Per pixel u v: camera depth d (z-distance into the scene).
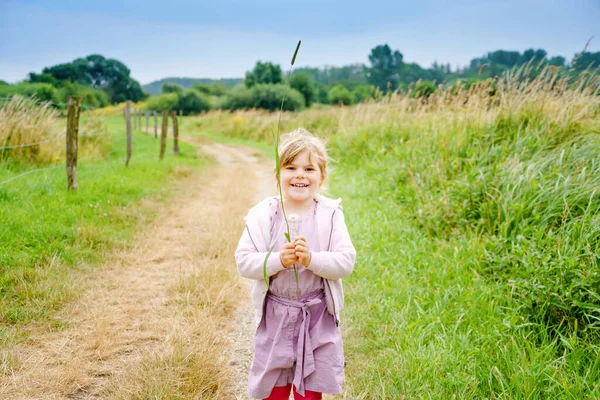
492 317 3.09
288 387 2.07
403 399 2.45
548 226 4.08
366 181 7.86
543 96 6.45
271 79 66.62
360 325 3.31
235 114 30.97
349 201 6.77
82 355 2.94
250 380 2.06
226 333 3.35
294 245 1.91
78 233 4.91
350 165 9.51
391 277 3.99
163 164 10.97
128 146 10.05
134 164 10.25
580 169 4.64
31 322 3.29
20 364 2.80
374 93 12.09
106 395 2.56
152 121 40.97
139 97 103.06
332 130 14.72
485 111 7.02
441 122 7.72
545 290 3.14
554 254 3.44
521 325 2.90
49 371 2.75
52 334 3.18
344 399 2.54
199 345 2.98
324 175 2.25
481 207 4.72
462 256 4.15
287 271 2.02
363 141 9.96
